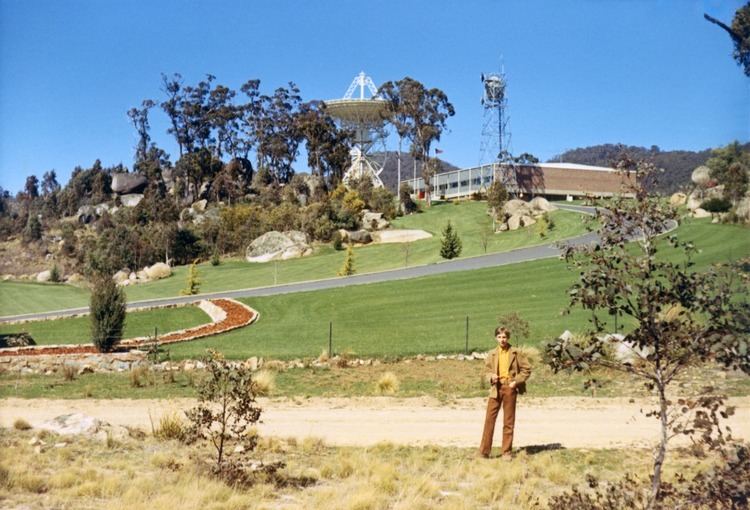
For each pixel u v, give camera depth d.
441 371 21.39
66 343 35.16
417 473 10.04
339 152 119.12
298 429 13.68
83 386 20.31
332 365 23.03
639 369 7.41
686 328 6.56
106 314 28.70
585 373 7.12
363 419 14.70
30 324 41.69
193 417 10.48
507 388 11.02
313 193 113.75
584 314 30.80
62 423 13.02
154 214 103.50
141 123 134.38
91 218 119.81
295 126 126.44
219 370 10.54
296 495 9.32
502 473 9.93
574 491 7.67
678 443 11.82
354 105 114.81
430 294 41.41
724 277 6.45
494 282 43.31
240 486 9.47
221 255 85.38
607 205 6.93
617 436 12.66
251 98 131.25
